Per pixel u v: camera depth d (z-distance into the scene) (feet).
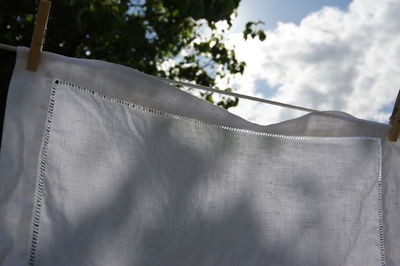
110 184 3.81
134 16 13.21
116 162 3.87
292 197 4.35
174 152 4.07
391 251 4.55
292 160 4.44
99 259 3.66
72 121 3.79
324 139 4.56
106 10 9.93
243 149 4.30
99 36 10.90
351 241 4.42
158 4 13.25
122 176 3.86
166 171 4.00
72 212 3.66
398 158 4.75
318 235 4.34
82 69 3.86
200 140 4.17
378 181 4.63
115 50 12.18
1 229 3.43
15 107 3.60
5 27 11.26
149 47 13.15
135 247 3.77
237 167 4.25
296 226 4.30
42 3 3.59
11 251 3.42
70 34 11.43
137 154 3.94
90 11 9.86
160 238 3.86
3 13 10.80
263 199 4.27
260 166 4.33
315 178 4.46
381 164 4.68
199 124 4.20
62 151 3.72
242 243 4.11
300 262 4.24
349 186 4.53
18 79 3.65
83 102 3.85
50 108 3.72
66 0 10.38
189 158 4.10
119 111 3.97
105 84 3.93
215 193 4.12
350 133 4.61
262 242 4.17
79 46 12.14
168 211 3.93
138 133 3.99
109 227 3.74
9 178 3.50
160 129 4.07
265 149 4.38
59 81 3.79
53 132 3.72
